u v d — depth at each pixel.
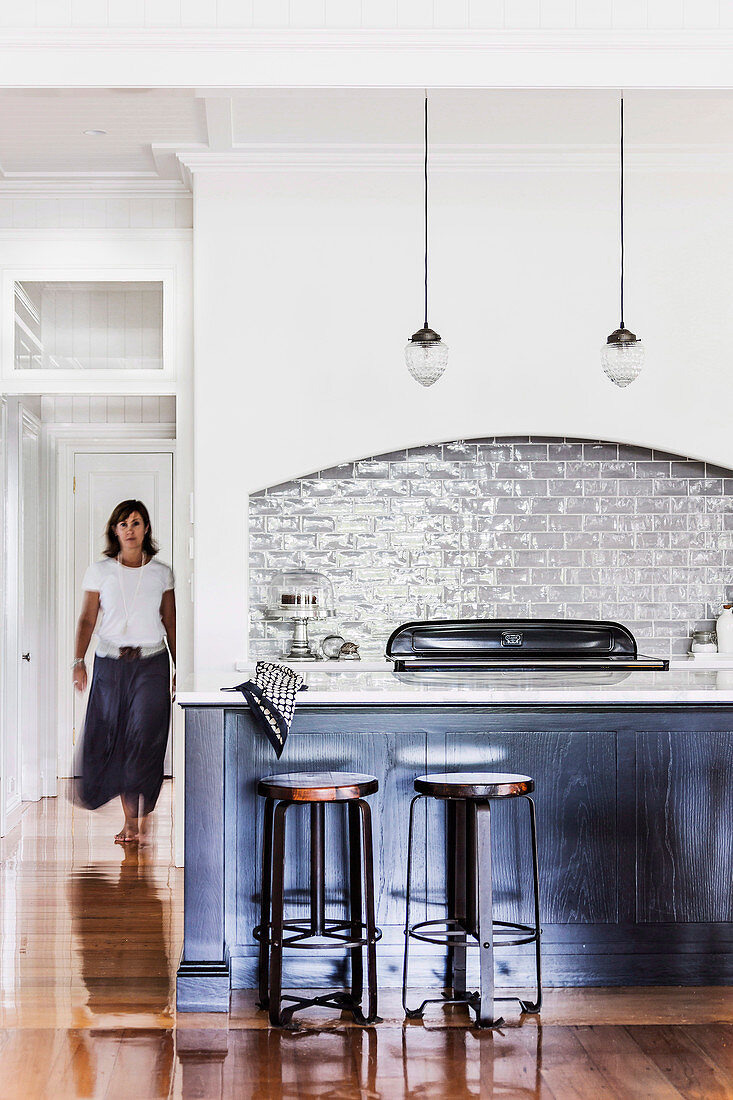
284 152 5.06
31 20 3.57
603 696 3.42
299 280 5.15
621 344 4.05
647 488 5.48
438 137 4.94
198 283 5.14
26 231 5.41
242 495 5.13
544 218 5.19
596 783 3.57
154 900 4.61
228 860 3.53
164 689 6.45
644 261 5.21
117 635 6.48
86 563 7.40
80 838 5.79
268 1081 2.89
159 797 6.89
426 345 4.12
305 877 3.54
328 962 3.54
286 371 5.15
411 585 5.45
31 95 3.65
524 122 4.77
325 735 3.55
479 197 5.18
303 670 4.79
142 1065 2.99
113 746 6.45
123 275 5.42
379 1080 2.89
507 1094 2.80
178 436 5.43
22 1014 3.36
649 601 5.46
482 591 5.46
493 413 5.18
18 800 6.38
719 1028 3.23
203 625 5.10
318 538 5.44
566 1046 3.11
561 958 3.57
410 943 3.53
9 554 6.11
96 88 3.59
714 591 5.46
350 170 5.15
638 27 3.64
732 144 5.05
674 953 3.58
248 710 3.53
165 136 4.89
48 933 4.15
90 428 7.21
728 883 3.59
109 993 3.53
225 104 4.46
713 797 3.59
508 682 3.77
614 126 4.83
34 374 5.43
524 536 5.46
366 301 5.16
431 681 3.81
